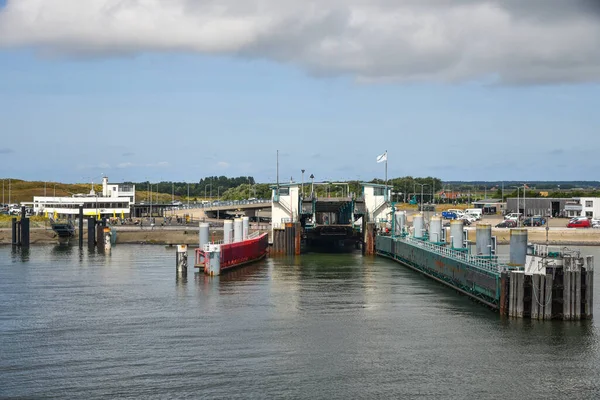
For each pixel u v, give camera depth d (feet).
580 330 264.93
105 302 324.60
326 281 387.34
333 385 214.07
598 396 207.21
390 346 251.19
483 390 211.00
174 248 584.40
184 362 233.55
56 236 652.07
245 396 205.36
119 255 526.57
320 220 654.12
